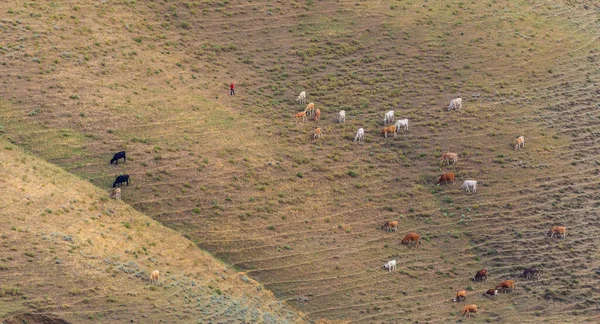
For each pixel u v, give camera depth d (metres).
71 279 55.69
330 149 79.31
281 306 61.22
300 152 78.38
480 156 80.00
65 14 91.12
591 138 84.69
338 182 75.44
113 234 63.03
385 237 69.88
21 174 67.31
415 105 86.75
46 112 77.00
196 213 68.81
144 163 72.81
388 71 91.81
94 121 77.00
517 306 64.38
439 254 68.81
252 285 62.75
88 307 53.84
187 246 64.88
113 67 85.38
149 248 63.09
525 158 80.31
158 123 78.56
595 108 89.50
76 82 81.75
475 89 89.88
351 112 85.19
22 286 54.03
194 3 98.19
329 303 62.50
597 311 64.69
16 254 56.69
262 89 87.75
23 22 88.25
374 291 64.06
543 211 74.44
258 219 69.44
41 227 60.72
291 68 91.44
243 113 83.06
